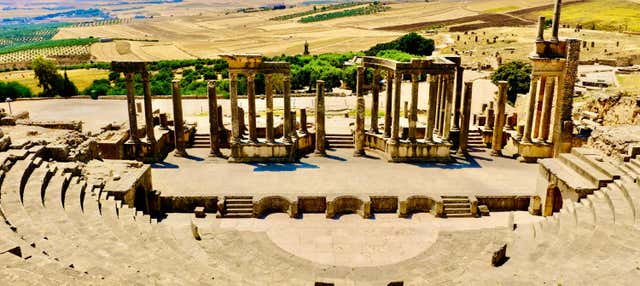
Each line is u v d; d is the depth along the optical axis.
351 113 71.50
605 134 37.62
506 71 84.38
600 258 22.34
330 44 188.38
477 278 22.09
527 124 45.78
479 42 156.50
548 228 28.69
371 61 46.88
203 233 30.62
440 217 36.00
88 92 100.44
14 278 16.00
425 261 29.03
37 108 76.44
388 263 28.95
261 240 31.73
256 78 94.12
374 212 36.75
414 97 44.31
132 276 19.28
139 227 27.03
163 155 46.91
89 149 38.81
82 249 21.31
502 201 37.34
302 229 33.75
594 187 31.34
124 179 33.84
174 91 45.06
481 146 50.38
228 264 26.61
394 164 44.91
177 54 181.50
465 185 39.62
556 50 44.22
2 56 193.38
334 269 28.09
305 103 78.50
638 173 30.81
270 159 45.22
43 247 21.05
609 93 50.56
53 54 190.75
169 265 22.00
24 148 32.94
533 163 45.94
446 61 44.62
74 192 28.92
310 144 50.00
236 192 37.72
